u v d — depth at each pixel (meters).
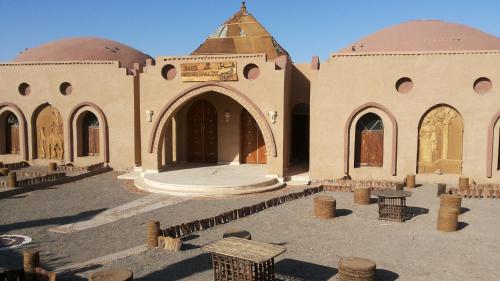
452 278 10.27
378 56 20.81
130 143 24.83
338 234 13.59
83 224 14.84
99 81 24.94
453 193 18.27
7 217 15.63
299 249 12.26
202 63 21.91
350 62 21.11
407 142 20.91
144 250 12.12
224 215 14.84
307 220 15.17
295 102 24.98
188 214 16.06
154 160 22.81
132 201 18.08
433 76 20.39
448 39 22.98
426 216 15.42
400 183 18.88
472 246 12.36
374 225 14.50
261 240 13.05
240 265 9.33
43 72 25.55
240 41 26.59
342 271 9.54
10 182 19.47
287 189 20.30
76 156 25.58
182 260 11.39
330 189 19.97
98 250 12.31
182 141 26.00
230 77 21.59
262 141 25.28
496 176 20.12
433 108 20.66
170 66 22.59
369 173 21.45
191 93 22.27
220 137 25.41
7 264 11.14
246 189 19.45
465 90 20.12
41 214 16.06
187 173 22.41
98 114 24.98
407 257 11.59
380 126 21.42
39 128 26.05
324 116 21.61
